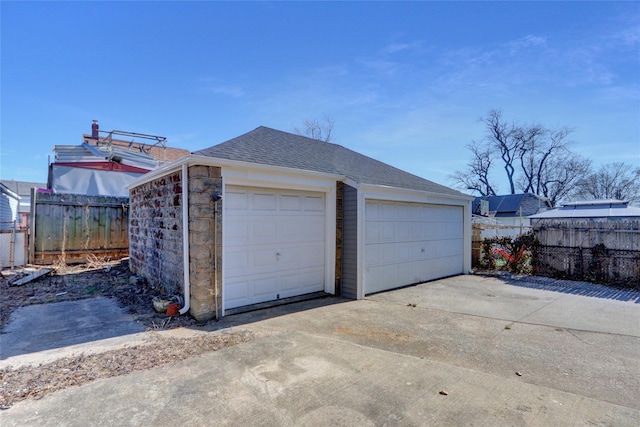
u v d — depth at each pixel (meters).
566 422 2.66
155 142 19.34
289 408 2.82
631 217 11.89
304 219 6.89
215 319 5.34
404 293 7.65
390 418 2.69
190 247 5.41
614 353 4.19
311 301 6.70
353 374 3.47
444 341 4.55
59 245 10.39
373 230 7.58
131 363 3.69
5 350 4.04
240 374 3.44
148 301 6.31
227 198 5.69
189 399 2.95
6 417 2.64
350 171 7.69
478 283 8.95
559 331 5.03
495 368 3.72
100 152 14.91
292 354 3.98
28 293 6.95
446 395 3.07
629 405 2.95
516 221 25.38
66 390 3.09
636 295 7.61
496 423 2.63
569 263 9.78
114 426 2.55
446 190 10.02
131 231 9.26
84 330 4.77
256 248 6.10
